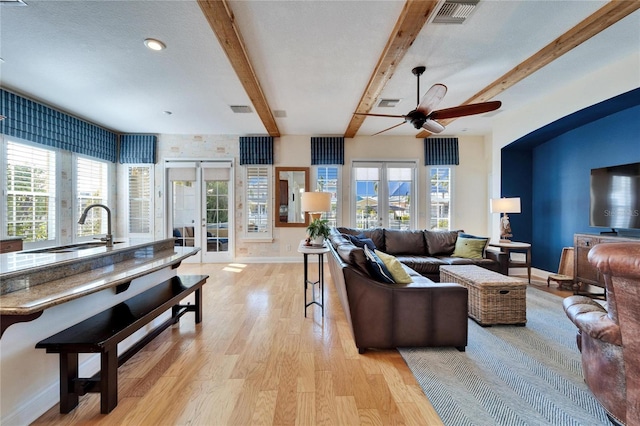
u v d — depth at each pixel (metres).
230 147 5.58
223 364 1.94
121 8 2.03
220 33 2.19
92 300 1.81
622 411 1.26
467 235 4.19
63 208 4.26
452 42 2.45
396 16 2.12
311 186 5.61
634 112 3.15
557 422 1.40
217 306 3.11
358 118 4.45
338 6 2.00
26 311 1.11
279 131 5.31
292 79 3.14
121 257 2.05
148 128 5.12
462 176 5.69
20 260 1.58
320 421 1.42
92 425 1.39
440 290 2.12
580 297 1.70
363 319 2.10
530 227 4.68
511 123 4.39
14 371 1.34
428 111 2.77
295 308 3.04
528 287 3.83
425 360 2.00
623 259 1.18
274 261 5.61
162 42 2.45
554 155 4.20
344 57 2.68
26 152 3.70
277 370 1.87
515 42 2.45
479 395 1.61
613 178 3.19
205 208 5.60
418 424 1.39
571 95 3.38
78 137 4.42
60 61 2.76
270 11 2.04
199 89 3.42
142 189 5.50
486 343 2.25
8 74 3.04
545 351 2.12
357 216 5.66
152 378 1.78
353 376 1.81
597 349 1.39
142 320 1.71
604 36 2.43
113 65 2.84
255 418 1.44
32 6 1.99
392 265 2.30
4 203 3.44
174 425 1.39
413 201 5.69
